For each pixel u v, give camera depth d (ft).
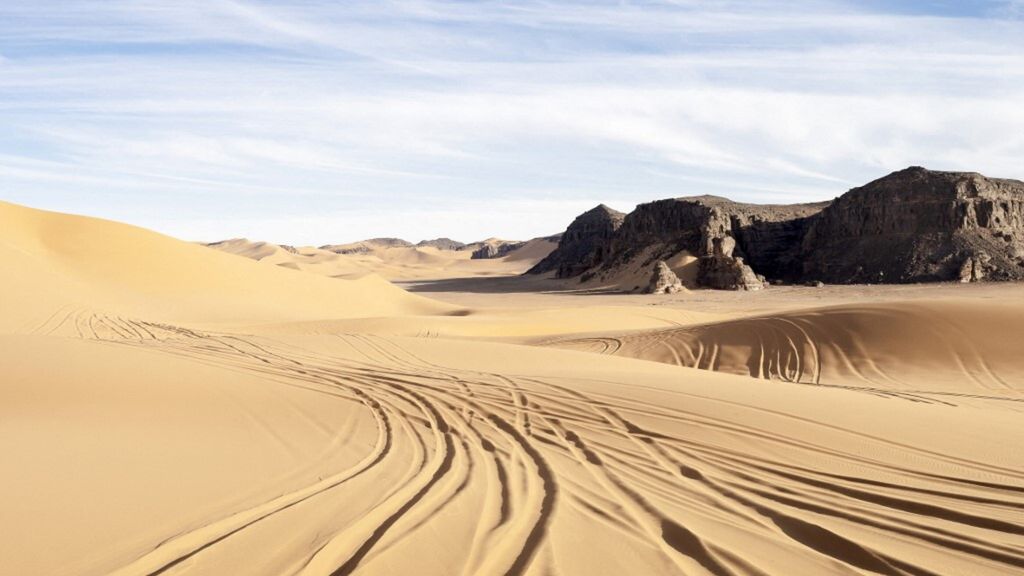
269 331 134.21
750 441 32.50
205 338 77.61
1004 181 490.49
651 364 68.03
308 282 224.94
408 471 26.27
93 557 16.93
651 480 26.40
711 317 199.11
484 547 18.57
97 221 201.05
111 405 34.94
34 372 39.75
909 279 400.47
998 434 34.76
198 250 212.64
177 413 34.50
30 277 136.77
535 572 17.07
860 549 19.72
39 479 22.49
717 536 20.34
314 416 36.06
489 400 42.14
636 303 352.28
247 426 32.86
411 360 65.36
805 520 22.02
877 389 69.67
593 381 49.24
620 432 34.32
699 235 499.10
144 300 163.73
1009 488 25.89
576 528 20.40
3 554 16.69
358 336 80.18
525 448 31.14
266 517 20.25
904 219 441.27
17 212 190.60
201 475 24.34
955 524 22.16
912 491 25.45
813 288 395.75
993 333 84.99
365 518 20.42
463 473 26.35
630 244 566.77
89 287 158.40
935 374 77.82
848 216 466.70
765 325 100.53
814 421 36.22
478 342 80.84
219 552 17.53
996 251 406.41
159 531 18.80
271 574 16.35
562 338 120.16
